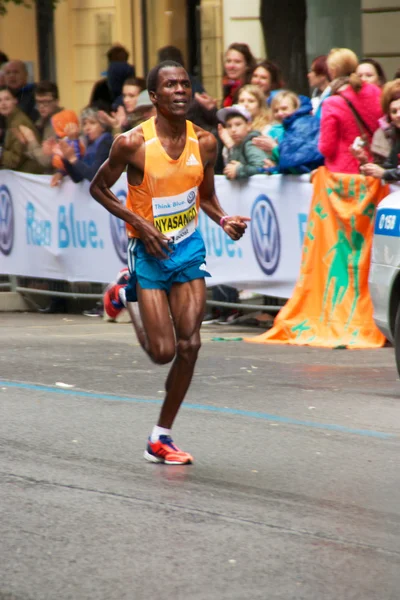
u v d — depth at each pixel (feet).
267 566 47.03
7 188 138.10
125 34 186.39
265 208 110.63
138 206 62.34
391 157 100.58
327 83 115.65
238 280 114.93
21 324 124.98
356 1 155.63
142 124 61.82
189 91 61.16
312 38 158.92
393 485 59.41
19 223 136.98
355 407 78.23
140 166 61.46
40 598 43.45
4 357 98.89
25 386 84.69
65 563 47.16
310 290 106.42
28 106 144.05
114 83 137.80
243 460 64.18
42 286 137.49
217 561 47.52
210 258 117.80
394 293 84.17
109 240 124.77
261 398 81.10
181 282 62.64
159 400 79.87
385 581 45.52
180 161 61.82
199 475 60.95
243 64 124.57
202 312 62.64
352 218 102.83
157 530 51.44
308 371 92.12
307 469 62.44
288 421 73.87
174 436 69.62
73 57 192.34
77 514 53.62
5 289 140.26
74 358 98.43
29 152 135.13
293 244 108.27
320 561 47.70
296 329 107.04
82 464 62.59
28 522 52.44
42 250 134.00
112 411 76.07
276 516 53.72
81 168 126.21
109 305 72.54
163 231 62.28
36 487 57.98
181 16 178.60
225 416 75.10
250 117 113.19
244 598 43.55
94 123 127.03
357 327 103.55
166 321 62.23
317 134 106.22
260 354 100.94
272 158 109.29
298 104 107.14
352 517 53.83
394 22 151.74
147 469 61.98
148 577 45.65
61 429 70.74
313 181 105.29
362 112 102.63
